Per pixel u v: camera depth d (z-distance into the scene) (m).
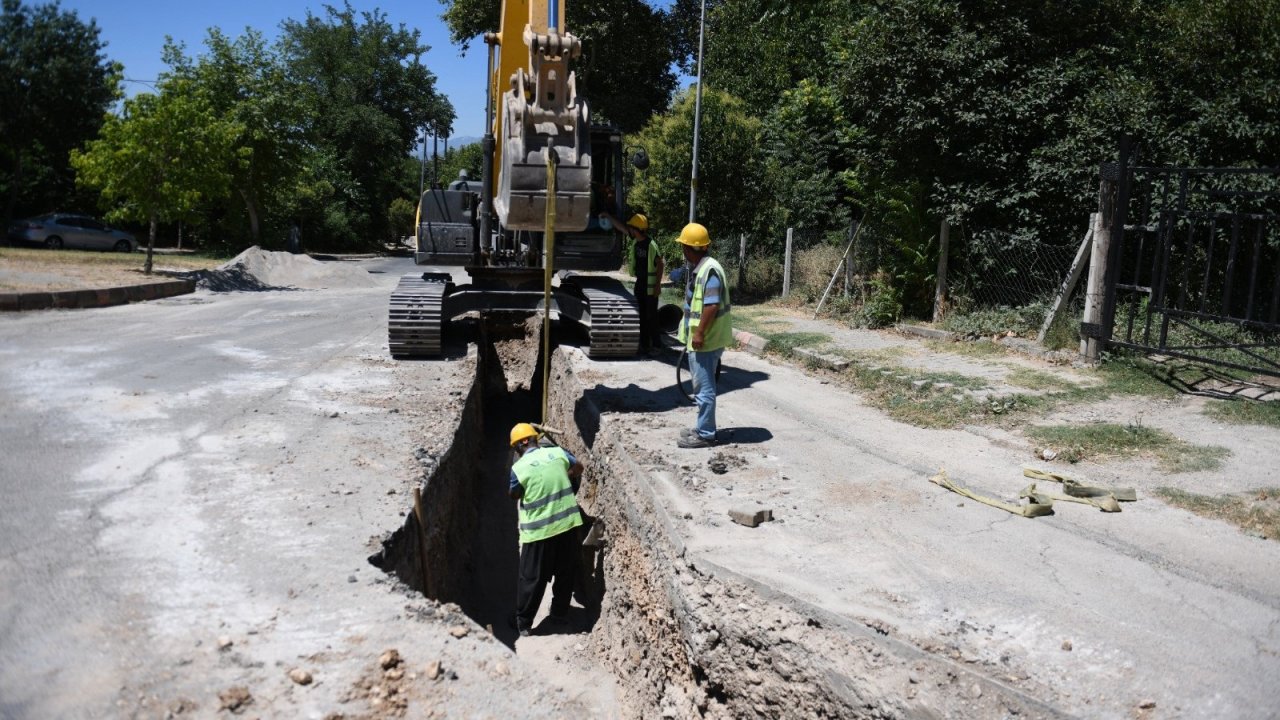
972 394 8.81
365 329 13.57
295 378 9.48
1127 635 4.18
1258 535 5.41
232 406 8.09
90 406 7.88
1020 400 8.52
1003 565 4.98
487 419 12.16
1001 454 7.21
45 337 11.62
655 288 11.63
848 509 5.89
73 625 4.08
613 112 30.34
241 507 5.57
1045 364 10.10
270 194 34.91
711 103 19.83
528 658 6.48
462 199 11.98
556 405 11.03
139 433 7.09
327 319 14.73
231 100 32.47
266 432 7.27
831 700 4.07
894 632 4.19
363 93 48.69
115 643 3.95
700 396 7.22
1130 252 11.42
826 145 20.62
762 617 4.55
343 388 9.08
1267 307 10.76
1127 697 3.68
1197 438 7.24
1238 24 10.62
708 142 19.75
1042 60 12.35
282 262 23.53
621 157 11.65
